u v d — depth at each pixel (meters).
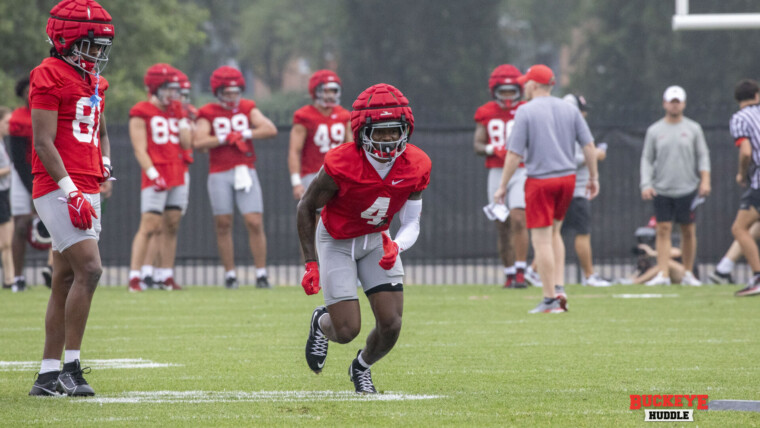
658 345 26.73
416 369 22.86
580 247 47.00
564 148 34.03
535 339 28.12
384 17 141.12
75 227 19.44
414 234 19.55
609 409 17.80
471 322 32.38
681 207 46.41
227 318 34.25
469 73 139.75
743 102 41.44
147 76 43.69
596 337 28.48
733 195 56.28
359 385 19.86
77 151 19.72
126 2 112.38
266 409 17.80
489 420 16.78
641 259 50.78
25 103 43.78
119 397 19.23
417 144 56.44
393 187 18.62
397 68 141.12
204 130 45.09
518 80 39.31
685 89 129.12
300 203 19.06
